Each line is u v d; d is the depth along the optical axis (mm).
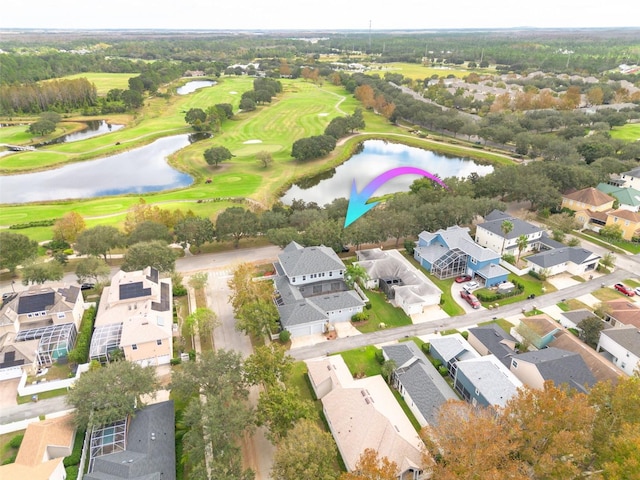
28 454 51844
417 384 61969
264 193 146125
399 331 79312
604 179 139625
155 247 91438
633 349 68000
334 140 190250
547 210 122750
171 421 57562
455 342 71062
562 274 97938
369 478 41344
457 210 110312
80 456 54062
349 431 54531
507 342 71812
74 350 71812
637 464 40625
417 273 93312
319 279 90312
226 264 102000
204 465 48406
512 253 104625
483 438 43344
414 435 56500
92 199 142125
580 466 48125
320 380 63625
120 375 58188
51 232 117125
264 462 54531
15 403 63969
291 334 77500
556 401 46688
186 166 176500
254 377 59719
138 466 49156
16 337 72875
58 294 79375
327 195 154125
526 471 43562
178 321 81375
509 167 134750
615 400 48281
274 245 110938
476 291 91125
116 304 78250
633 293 88500
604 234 111500
